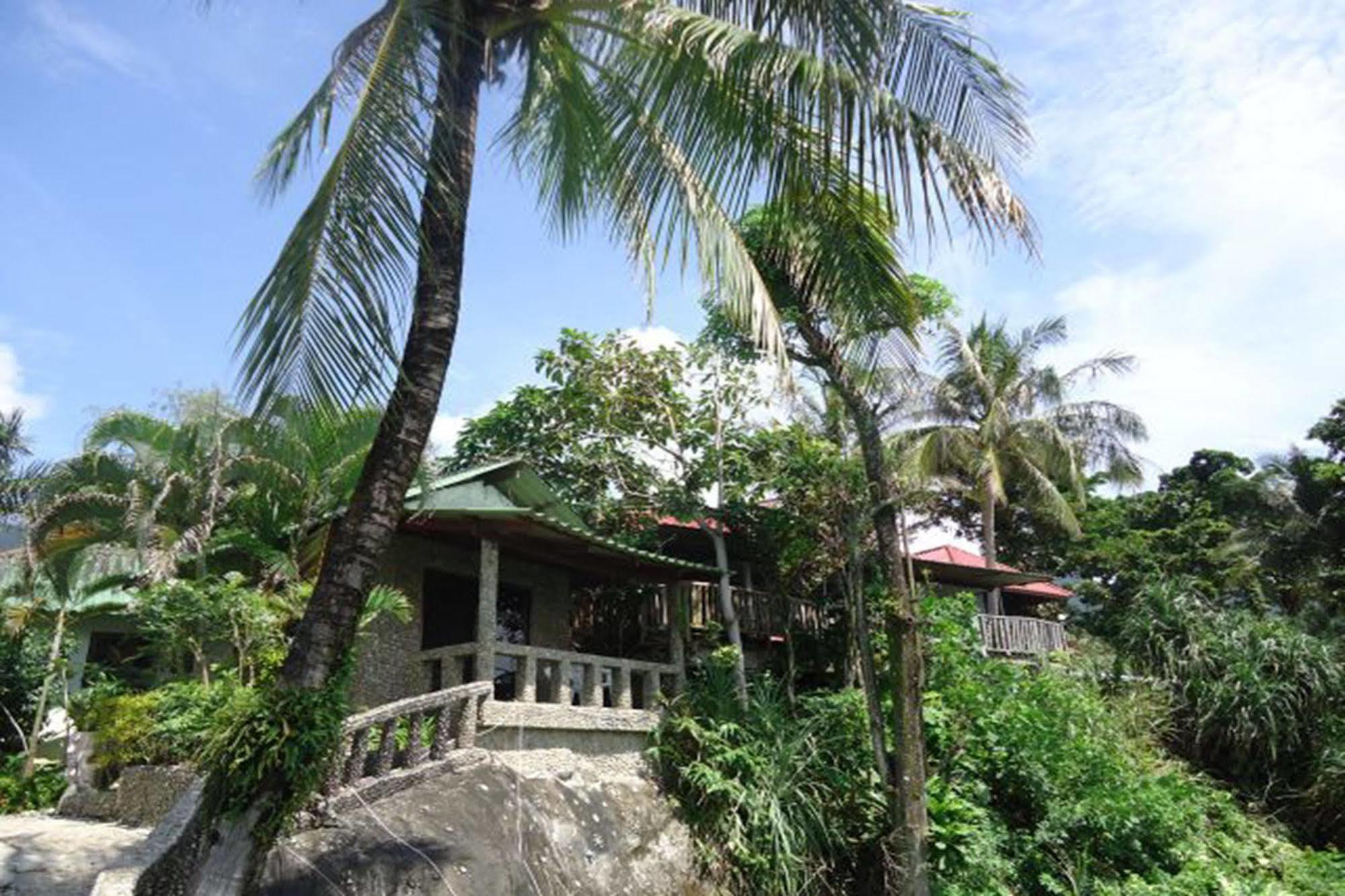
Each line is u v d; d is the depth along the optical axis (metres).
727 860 12.79
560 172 10.01
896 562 14.01
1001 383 31.38
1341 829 18.97
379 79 7.12
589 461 19.16
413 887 8.39
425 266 7.64
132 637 18.89
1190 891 13.96
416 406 7.32
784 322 14.44
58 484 16.62
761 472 18.50
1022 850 14.53
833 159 8.79
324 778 7.28
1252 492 37.06
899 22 8.02
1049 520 35.00
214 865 6.16
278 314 6.50
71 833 10.89
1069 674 20.45
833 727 15.06
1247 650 21.03
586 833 11.14
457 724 11.16
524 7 8.56
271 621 12.44
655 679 15.48
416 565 15.34
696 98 8.47
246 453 15.09
